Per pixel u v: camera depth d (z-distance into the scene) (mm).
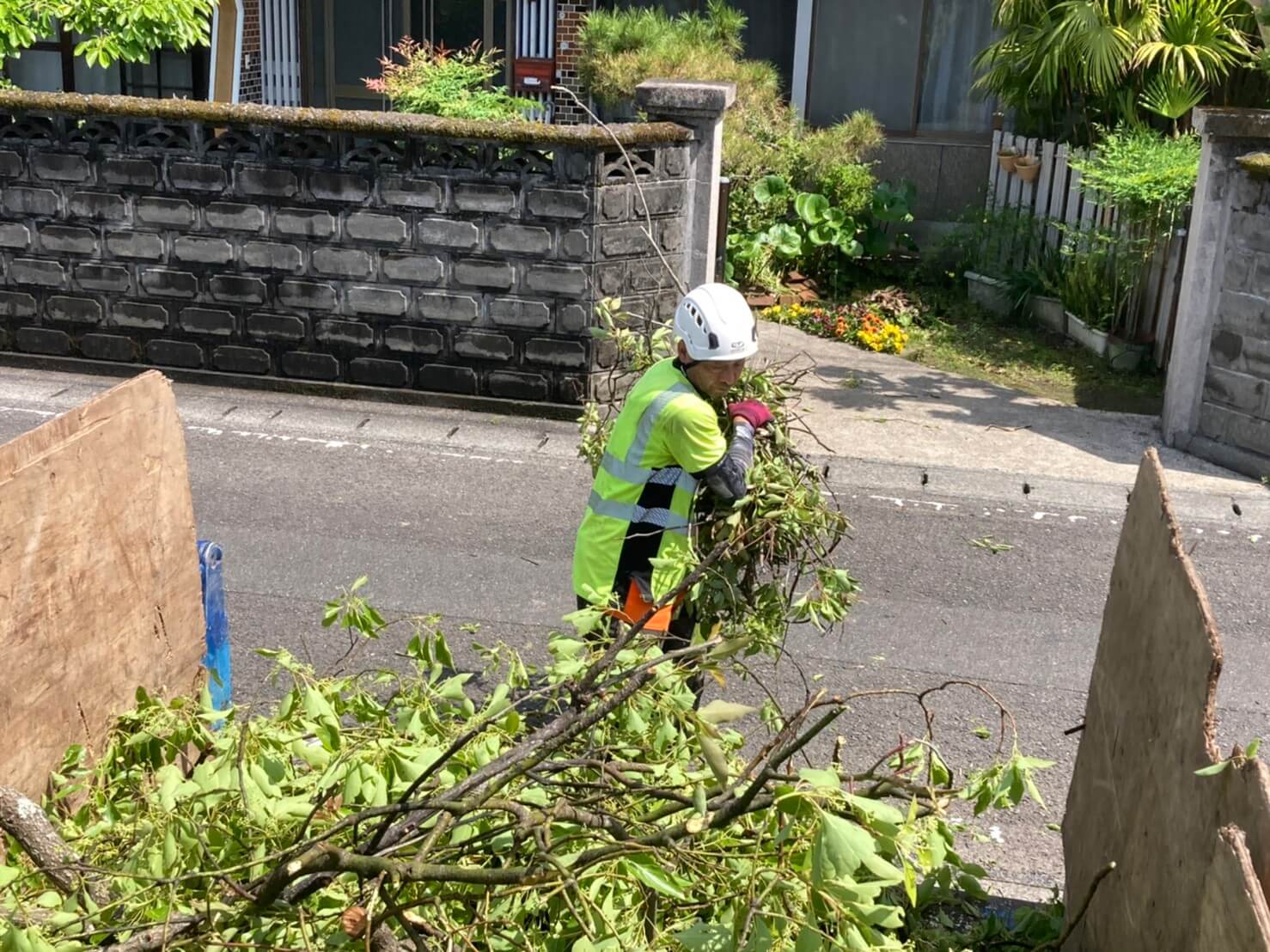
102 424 3268
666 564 3988
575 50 15031
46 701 3031
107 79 15227
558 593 6488
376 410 9141
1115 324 11289
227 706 4113
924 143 14008
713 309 4309
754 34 14742
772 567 4680
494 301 8969
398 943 2484
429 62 14086
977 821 4789
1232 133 8352
